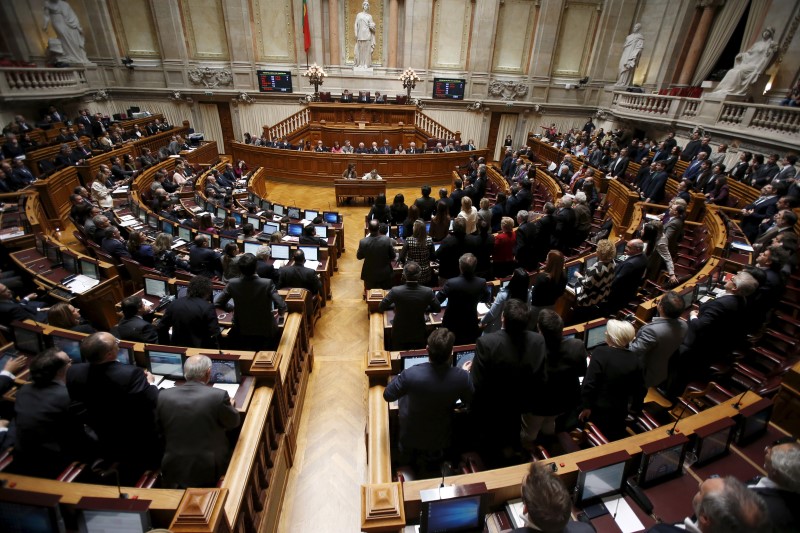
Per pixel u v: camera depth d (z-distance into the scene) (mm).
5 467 2562
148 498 2105
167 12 17094
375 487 2107
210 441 2475
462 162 15102
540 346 2502
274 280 5164
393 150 15711
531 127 19562
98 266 5320
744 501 1399
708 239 6406
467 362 3301
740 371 3670
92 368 2475
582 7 17906
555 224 6176
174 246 6926
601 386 2660
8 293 4035
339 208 12258
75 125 13305
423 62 18688
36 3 14781
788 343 3920
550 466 2209
